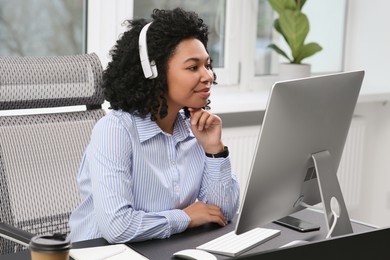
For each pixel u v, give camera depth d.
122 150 1.95
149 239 1.89
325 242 1.01
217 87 4.01
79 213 2.08
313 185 1.96
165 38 1.96
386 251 1.08
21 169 2.17
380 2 4.36
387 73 4.36
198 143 2.14
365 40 4.46
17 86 2.19
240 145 3.76
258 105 3.72
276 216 1.87
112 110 2.06
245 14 4.04
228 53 4.02
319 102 1.80
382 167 4.51
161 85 1.98
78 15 3.39
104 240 1.89
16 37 3.23
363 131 4.33
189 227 1.99
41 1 3.27
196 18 2.02
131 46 1.99
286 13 3.87
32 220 2.16
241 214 1.74
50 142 2.24
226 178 2.10
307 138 1.81
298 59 4.01
